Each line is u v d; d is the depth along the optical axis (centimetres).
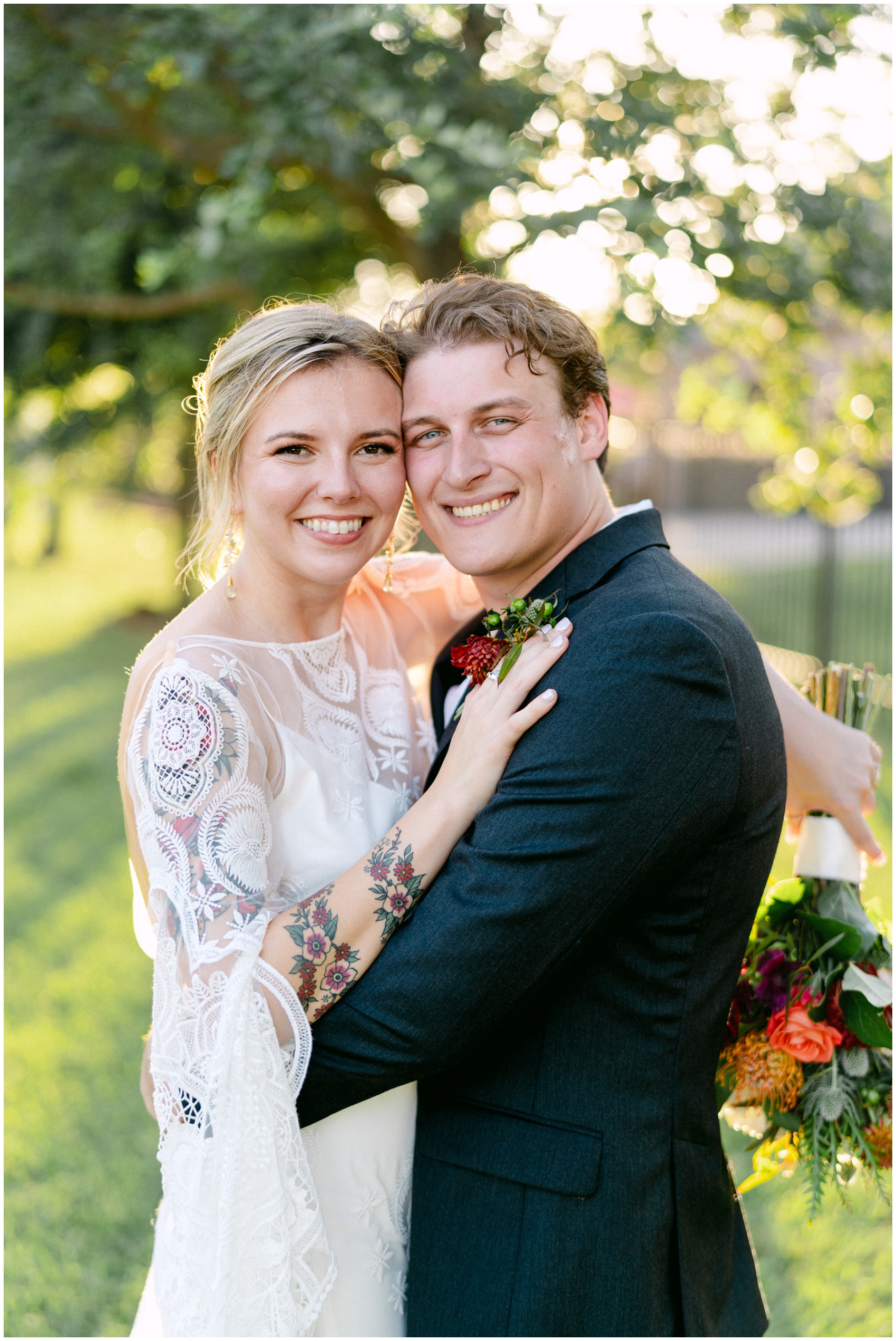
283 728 160
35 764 795
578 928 140
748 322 529
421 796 181
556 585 165
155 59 416
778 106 421
